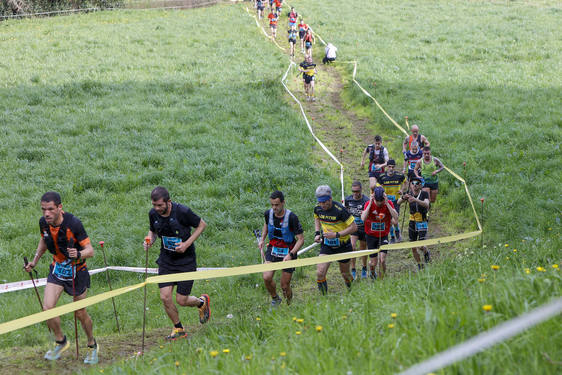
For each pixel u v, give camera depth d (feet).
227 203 48.96
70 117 69.72
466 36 114.83
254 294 35.42
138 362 19.62
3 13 135.85
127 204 49.26
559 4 147.13
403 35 118.93
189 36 116.16
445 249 41.65
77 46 106.32
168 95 79.71
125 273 38.78
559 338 12.72
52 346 22.94
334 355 14.34
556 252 27.86
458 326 14.25
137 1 153.07
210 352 17.07
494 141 60.59
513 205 45.50
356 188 34.50
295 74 93.25
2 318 29.48
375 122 73.05
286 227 27.96
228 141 63.36
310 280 37.55
